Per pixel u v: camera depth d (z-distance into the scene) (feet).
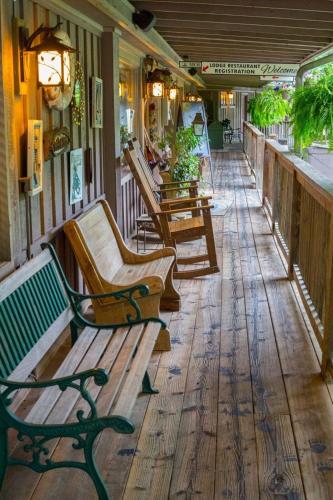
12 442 9.70
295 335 14.43
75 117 14.80
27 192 11.35
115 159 18.54
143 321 11.33
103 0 13.87
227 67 30.04
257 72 29.94
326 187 12.39
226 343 13.98
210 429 10.25
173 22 23.59
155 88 27.50
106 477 8.91
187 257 20.34
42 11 12.48
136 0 18.88
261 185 33.91
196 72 44.78
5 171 10.48
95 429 7.68
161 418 10.61
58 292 11.03
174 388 11.75
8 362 8.57
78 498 8.41
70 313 11.22
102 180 18.48
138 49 24.72
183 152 31.53
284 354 13.34
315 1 18.61
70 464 7.84
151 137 30.32
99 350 10.34
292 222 18.20
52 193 13.46
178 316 15.78
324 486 8.71
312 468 9.14
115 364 9.68
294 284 18.35
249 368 12.64
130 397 8.54
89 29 16.29
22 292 9.70
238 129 95.14
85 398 7.67
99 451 9.57
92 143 17.08
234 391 11.63
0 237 10.69
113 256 14.74
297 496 8.49
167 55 28.76
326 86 24.09
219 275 19.44
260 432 10.16
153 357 13.20
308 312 14.33
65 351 13.51
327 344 11.95
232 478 8.91
